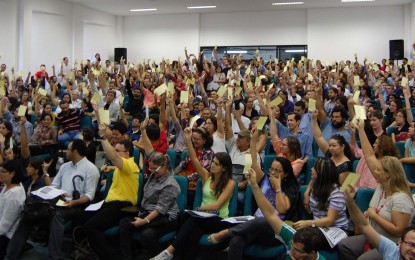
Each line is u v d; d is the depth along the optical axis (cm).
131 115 776
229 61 1136
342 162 358
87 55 1531
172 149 508
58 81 1163
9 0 1196
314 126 405
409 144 413
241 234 298
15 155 481
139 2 1378
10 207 356
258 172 340
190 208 385
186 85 830
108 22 1596
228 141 456
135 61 1645
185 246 321
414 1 1296
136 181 368
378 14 1393
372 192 314
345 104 613
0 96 639
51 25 1338
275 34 1497
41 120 634
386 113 629
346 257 269
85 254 337
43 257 360
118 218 354
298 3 1366
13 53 1220
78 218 363
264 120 339
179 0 1334
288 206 309
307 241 201
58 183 392
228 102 467
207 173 364
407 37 1350
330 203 290
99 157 648
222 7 1450
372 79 920
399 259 204
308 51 1459
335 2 1348
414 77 870
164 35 1608
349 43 1423
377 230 266
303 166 404
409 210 257
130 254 334
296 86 866
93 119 732
